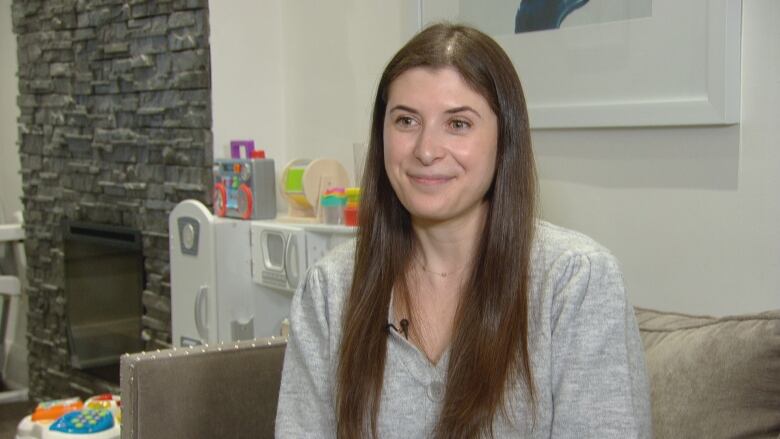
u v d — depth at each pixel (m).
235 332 2.48
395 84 1.13
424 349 1.19
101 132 3.16
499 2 2.01
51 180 3.50
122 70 3.01
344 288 1.26
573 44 1.85
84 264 3.32
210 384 1.56
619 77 1.76
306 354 1.26
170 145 2.83
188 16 2.70
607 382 1.08
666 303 1.74
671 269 1.72
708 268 1.66
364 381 1.17
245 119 2.74
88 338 3.34
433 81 1.10
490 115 1.12
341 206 2.23
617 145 1.81
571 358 1.09
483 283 1.14
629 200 1.79
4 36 4.18
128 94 3.00
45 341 3.66
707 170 1.65
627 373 1.08
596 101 1.81
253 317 2.51
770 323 1.24
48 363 3.65
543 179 1.97
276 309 2.54
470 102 1.09
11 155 4.26
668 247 1.73
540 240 1.16
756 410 1.23
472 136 1.10
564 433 1.09
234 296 2.48
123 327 3.13
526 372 1.10
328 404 1.24
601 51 1.79
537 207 1.19
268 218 2.52
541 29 1.92
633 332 1.12
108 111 3.11
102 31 3.08
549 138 1.95
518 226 1.14
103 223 3.21
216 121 2.69
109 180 3.15
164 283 2.89
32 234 3.67
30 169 3.63
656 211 1.74
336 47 2.59
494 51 1.12
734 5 1.56
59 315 3.54
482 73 1.10
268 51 2.78
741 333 1.26
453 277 1.20
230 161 2.55
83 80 3.21
